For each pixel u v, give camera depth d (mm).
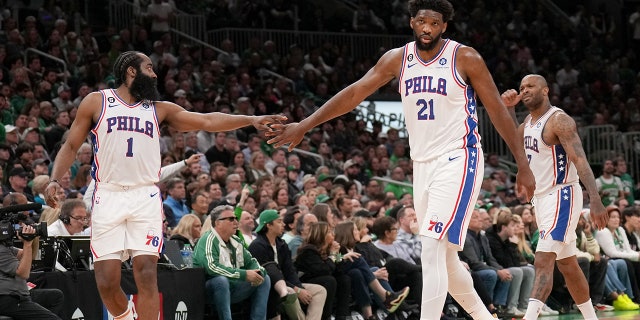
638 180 23656
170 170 12641
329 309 11828
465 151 6633
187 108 19375
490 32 28969
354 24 28516
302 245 11977
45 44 20734
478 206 16531
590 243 14844
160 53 22062
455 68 6648
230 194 13883
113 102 7406
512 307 13945
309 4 28125
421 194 6754
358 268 12250
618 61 29812
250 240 12375
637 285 15641
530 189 6883
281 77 24219
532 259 14820
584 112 26828
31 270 9414
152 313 7305
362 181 18969
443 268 6473
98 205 7332
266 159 17625
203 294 10719
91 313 9609
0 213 8422
